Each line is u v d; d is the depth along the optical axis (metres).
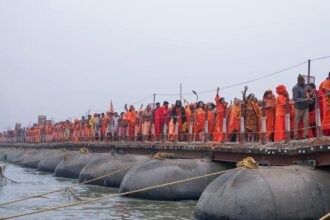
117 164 23.12
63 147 37.81
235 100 17.92
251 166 13.43
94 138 31.97
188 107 21.53
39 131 50.53
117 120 28.67
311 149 12.33
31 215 14.88
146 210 15.47
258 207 12.21
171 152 20.61
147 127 24.25
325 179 12.81
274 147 13.84
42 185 24.62
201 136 20.31
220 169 18.05
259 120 16.45
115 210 15.56
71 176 29.00
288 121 13.82
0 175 25.98
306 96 14.03
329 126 13.44
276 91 15.06
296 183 12.52
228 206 12.66
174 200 17.48
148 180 18.06
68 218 14.29
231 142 17.77
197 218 13.71
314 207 12.30
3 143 69.06
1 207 16.75
